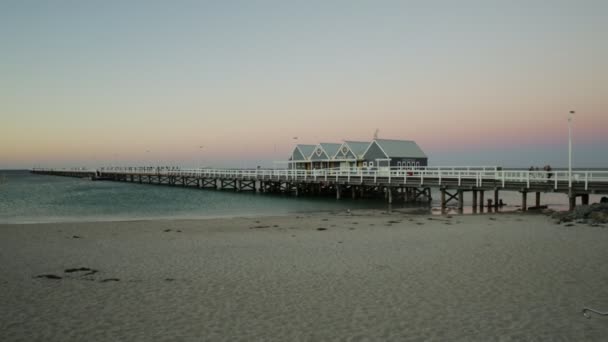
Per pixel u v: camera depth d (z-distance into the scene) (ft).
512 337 23.00
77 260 43.19
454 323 25.11
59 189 197.26
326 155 176.96
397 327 24.67
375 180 120.37
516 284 32.68
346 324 25.25
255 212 102.78
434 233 58.03
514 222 68.23
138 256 44.96
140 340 23.30
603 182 77.51
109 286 33.50
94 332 24.43
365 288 32.42
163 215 97.25
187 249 48.75
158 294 31.40
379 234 58.29
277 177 157.17
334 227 66.95
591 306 27.58
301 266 39.68
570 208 79.87
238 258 43.47
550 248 45.47
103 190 189.26
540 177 87.35
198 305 28.91
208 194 162.30
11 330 24.71
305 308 28.12
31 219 88.74
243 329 24.71
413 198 131.13
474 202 97.96
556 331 23.70
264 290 32.22
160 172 239.30
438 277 35.14
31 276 36.76
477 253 43.98
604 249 44.45
